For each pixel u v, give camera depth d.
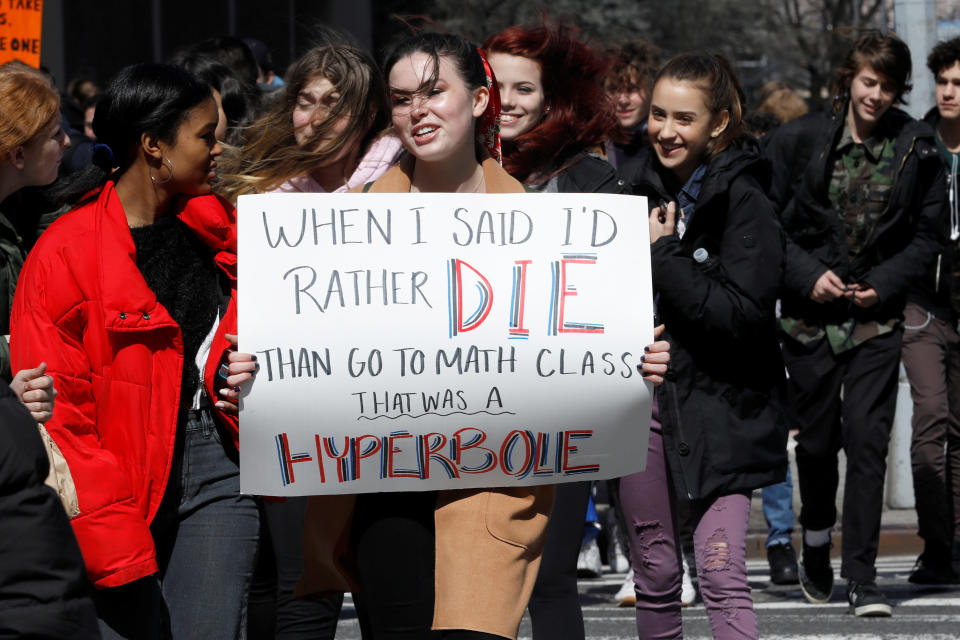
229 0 39.59
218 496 8.53
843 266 14.17
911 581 16.25
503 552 7.88
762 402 10.02
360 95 9.90
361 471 7.82
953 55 15.90
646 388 8.03
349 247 7.77
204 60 12.82
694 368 9.94
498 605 7.77
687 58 10.20
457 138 8.09
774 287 9.80
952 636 13.34
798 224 14.44
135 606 7.98
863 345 14.18
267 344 7.68
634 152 16.78
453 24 55.50
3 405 5.73
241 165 10.34
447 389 7.78
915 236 14.32
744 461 9.87
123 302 7.97
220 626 8.34
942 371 15.77
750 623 9.80
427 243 7.83
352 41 10.46
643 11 61.97
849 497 14.34
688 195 10.34
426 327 7.75
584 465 8.06
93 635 5.85
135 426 8.02
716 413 9.89
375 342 7.72
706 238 10.03
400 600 7.96
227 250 8.50
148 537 7.93
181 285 8.52
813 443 14.59
